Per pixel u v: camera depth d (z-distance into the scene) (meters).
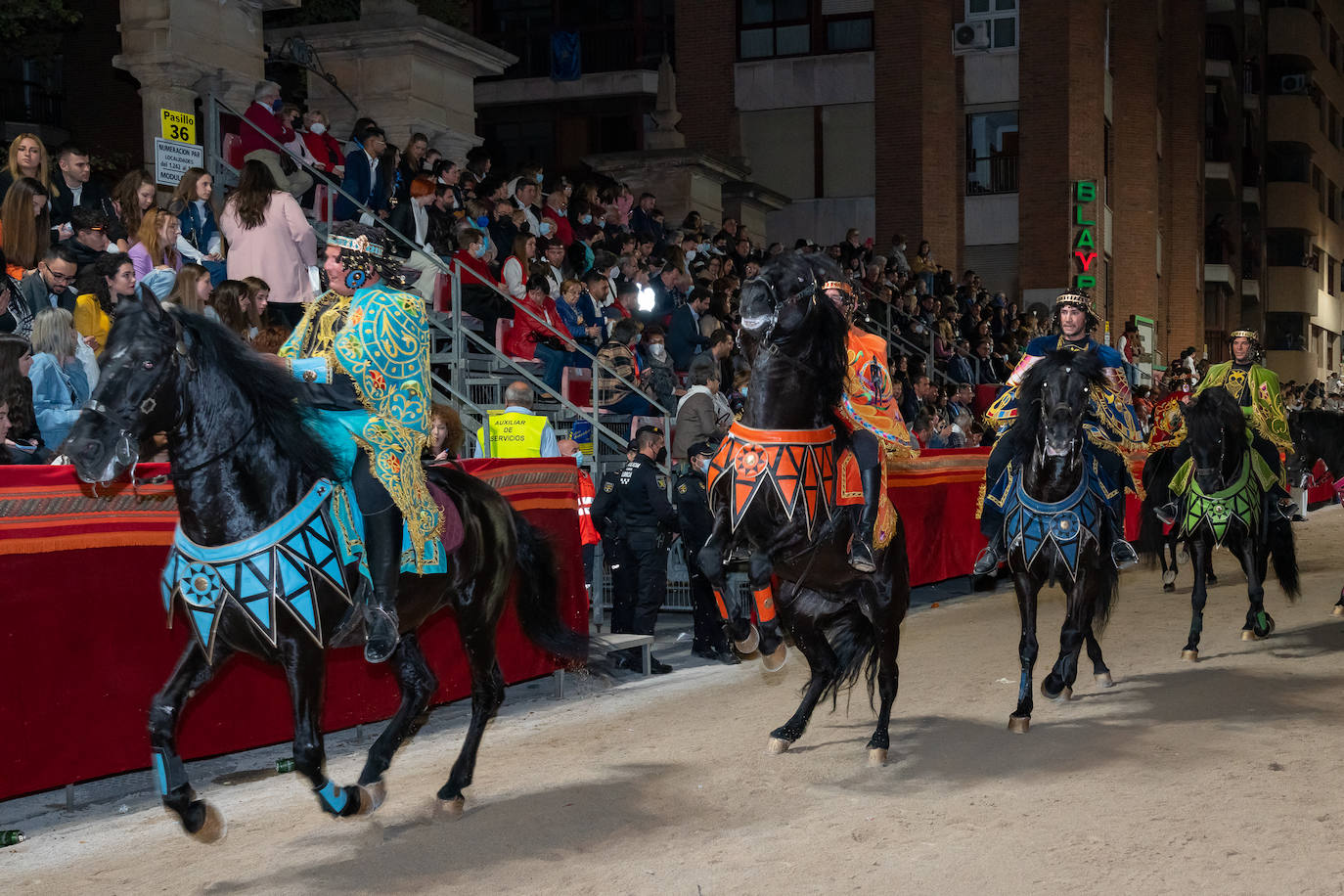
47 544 6.04
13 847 5.83
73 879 5.35
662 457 12.38
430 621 7.43
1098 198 30.94
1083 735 7.30
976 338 24.50
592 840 5.62
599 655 6.99
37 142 8.79
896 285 22.84
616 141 36.62
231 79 13.41
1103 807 5.85
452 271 12.59
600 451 12.88
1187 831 5.46
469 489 6.18
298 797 6.52
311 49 16.38
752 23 30.75
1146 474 12.97
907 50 29.39
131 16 12.82
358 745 7.70
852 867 5.18
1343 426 12.28
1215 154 48.19
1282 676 8.91
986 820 5.73
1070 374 7.22
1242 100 50.53
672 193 22.11
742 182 24.59
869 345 6.66
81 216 8.36
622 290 16.08
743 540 6.51
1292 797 5.90
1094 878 4.95
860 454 6.44
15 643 5.90
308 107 16.62
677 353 15.27
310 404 5.14
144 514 6.50
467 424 11.55
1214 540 9.78
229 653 5.15
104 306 8.22
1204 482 9.54
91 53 24.77
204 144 13.17
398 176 13.54
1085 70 30.22
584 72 37.12
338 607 5.14
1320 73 57.19
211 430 4.87
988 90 30.48
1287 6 54.16
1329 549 18.11
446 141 17.06
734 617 6.60
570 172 36.88
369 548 5.24
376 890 5.09
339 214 13.00
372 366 5.32
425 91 16.47
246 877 5.29
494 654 6.24
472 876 5.21
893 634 6.81
